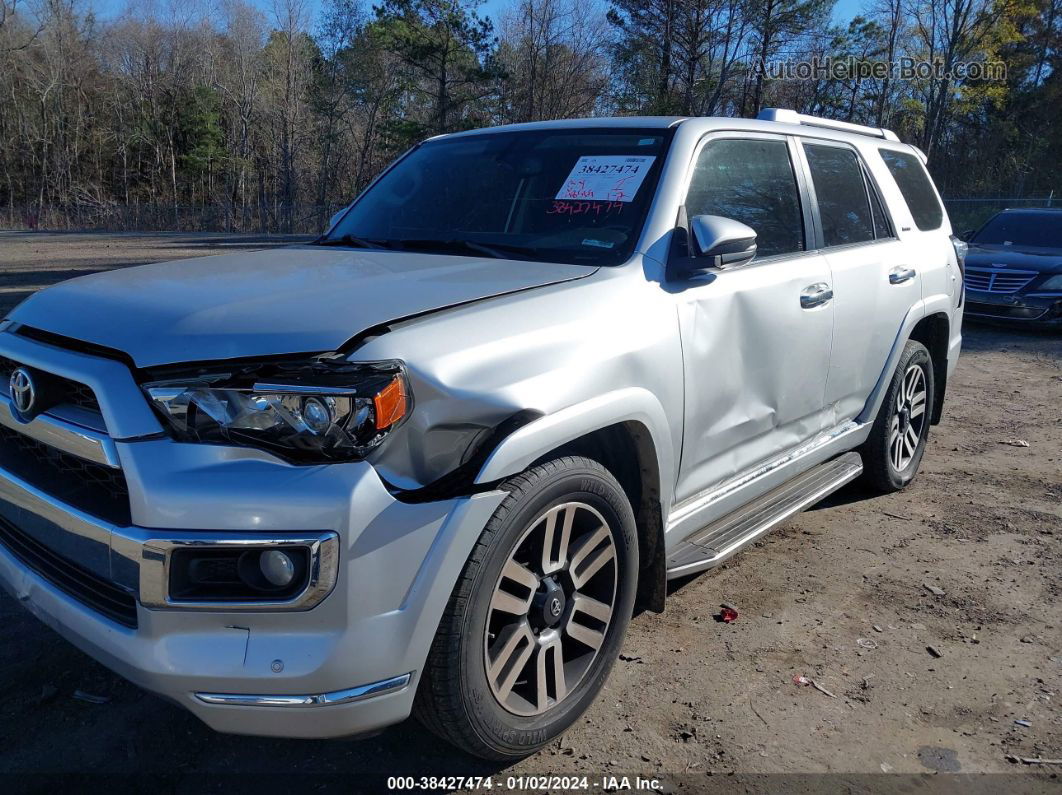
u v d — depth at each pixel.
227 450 2.21
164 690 2.20
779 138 4.11
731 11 40.88
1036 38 51.59
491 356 2.47
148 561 2.17
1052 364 9.90
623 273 3.04
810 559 4.39
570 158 3.63
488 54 48.22
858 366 4.49
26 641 3.39
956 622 3.77
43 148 65.56
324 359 2.23
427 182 3.96
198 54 69.31
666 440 3.05
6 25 64.75
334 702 2.20
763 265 3.69
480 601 2.41
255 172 67.56
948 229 5.76
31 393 2.48
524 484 2.50
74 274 17.67
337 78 63.03
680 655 3.44
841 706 3.12
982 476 5.80
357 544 2.17
